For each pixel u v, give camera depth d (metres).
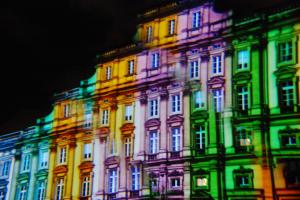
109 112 47.59
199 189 37.28
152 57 45.34
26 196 52.84
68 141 50.66
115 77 48.09
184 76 41.62
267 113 35.25
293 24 35.66
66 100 53.25
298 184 32.47
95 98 49.38
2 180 57.06
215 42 40.22
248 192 34.47
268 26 37.03
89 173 47.03
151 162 41.25
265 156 34.38
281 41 36.09
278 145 34.12
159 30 45.56
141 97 44.66
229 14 39.97
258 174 34.34
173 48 43.47
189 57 42.00
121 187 43.00
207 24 41.34
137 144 43.34
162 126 41.75
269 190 33.50
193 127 39.38
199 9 42.56
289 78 34.94
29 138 55.88
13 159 57.06
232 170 35.88
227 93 38.06
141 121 43.81
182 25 43.47
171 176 39.47
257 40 37.38
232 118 37.06
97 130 47.84
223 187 35.91
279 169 33.50
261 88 36.16
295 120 33.78
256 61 37.00
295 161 33.03
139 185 41.69
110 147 45.94
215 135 37.66
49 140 53.16
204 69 40.34
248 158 35.19
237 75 37.81
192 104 40.19
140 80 45.41
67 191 48.31
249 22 38.28
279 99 35.03
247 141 35.84
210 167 37.06
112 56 49.41
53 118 53.78
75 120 50.78
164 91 42.75
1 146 59.56
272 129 34.78
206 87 39.69
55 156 51.62
